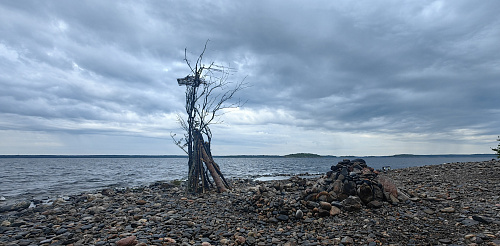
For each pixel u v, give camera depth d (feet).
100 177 117.29
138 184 87.10
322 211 28.68
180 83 56.90
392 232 22.89
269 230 25.94
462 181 44.37
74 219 32.68
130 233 25.46
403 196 32.42
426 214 26.76
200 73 55.83
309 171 160.56
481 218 22.93
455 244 19.24
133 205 42.11
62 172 156.66
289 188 49.01
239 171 160.97
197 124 57.98
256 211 32.63
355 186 32.94
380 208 29.91
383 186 33.19
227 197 47.03
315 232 24.71
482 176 47.01
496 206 26.94
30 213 39.27
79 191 69.31
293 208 30.12
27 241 24.21
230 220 30.04
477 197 31.94
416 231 22.65
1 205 48.49
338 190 33.45
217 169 58.54
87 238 24.31
